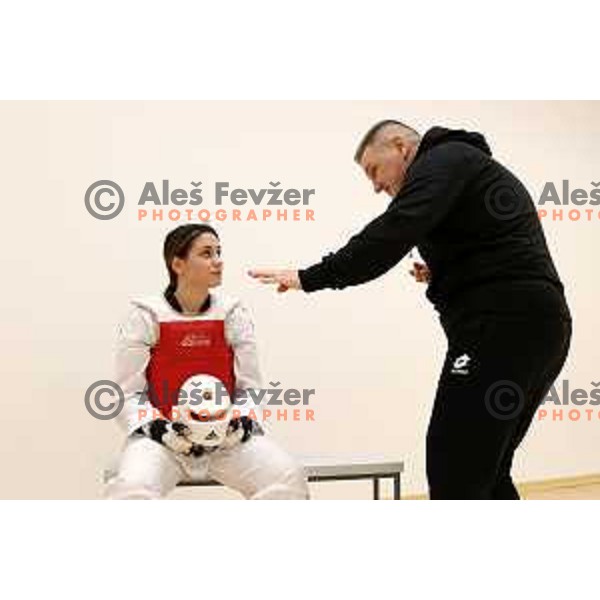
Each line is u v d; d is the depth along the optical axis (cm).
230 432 166
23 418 242
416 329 291
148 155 259
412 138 155
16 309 243
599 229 322
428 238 146
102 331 251
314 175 278
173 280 184
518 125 311
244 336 184
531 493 301
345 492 276
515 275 139
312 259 277
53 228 248
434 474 141
